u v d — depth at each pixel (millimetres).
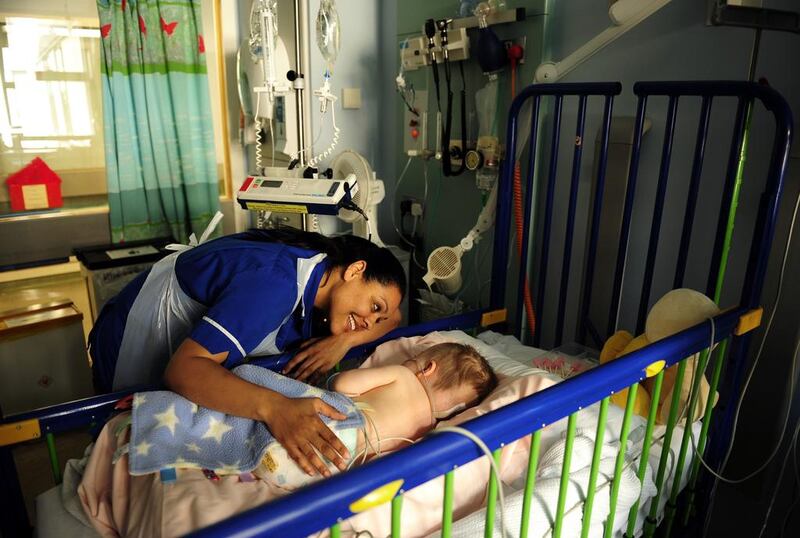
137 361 1278
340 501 669
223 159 3002
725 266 1493
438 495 1079
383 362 1519
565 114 1961
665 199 1708
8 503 1073
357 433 1126
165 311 1225
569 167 1975
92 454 1074
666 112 1658
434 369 1365
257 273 1087
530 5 1919
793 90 1391
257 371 1160
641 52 1706
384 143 2787
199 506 935
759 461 1545
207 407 1021
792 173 1381
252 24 1911
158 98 2652
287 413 981
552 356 1654
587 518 1060
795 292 1407
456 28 2105
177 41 2592
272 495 999
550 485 1083
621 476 1134
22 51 2471
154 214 2793
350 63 2619
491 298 1891
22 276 2549
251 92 2463
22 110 2529
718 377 1326
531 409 865
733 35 1489
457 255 1980
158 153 2701
